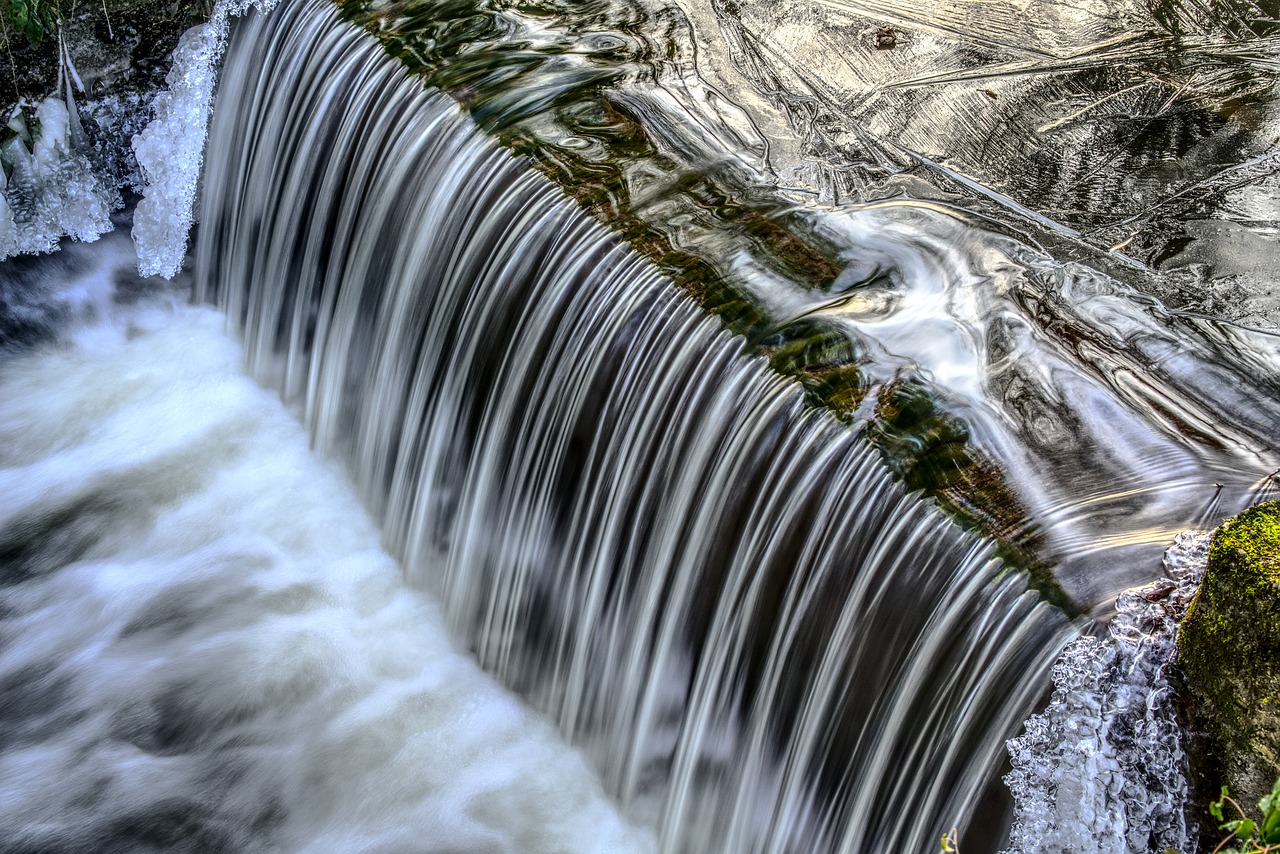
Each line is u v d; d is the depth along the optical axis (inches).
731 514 205.2
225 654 271.6
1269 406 193.3
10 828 244.4
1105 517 173.3
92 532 302.2
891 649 178.5
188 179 361.7
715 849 214.7
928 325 212.1
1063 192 242.7
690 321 218.7
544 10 310.0
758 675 201.5
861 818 183.9
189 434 326.3
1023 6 300.5
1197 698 141.9
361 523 301.3
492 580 261.6
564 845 231.6
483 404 259.0
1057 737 148.7
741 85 280.4
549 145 261.7
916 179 248.7
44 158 363.3
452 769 246.7
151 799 248.8
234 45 344.5
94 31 358.3
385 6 314.8
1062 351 205.3
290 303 329.4
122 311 362.3
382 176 289.9
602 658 235.0
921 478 182.2
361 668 267.6
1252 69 273.4
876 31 295.7
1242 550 137.0
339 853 235.9
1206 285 218.5
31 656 276.5
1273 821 126.3
